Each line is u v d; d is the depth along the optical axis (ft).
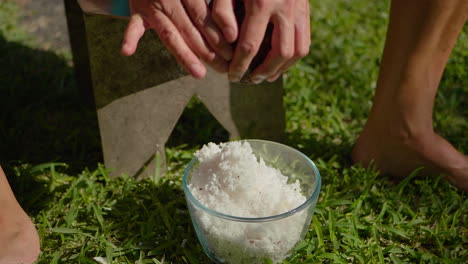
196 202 3.29
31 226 3.60
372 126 4.69
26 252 3.46
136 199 4.34
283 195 3.42
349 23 7.36
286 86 6.01
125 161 4.67
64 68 6.44
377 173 4.60
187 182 3.58
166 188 4.46
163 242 3.88
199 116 5.60
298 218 3.29
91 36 4.06
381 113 4.56
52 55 6.70
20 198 4.30
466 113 5.71
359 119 5.59
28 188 4.45
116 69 4.26
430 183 4.69
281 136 5.24
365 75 6.18
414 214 4.22
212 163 3.52
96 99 4.31
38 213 4.18
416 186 4.70
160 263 3.70
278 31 3.17
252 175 3.34
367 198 4.45
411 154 4.62
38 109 5.67
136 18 3.20
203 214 3.31
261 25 3.09
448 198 4.42
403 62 4.22
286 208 3.40
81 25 4.90
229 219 3.19
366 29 7.30
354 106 5.68
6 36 6.95
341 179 4.70
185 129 5.44
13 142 5.07
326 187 4.52
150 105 4.52
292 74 6.21
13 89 5.81
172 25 3.17
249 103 4.92
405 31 4.10
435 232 4.04
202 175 3.53
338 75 6.23
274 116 5.10
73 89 6.05
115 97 4.37
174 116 4.67
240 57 3.18
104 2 3.96
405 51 4.17
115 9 3.85
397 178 4.84
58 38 7.21
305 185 3.70
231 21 3.07
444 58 4.26
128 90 4.38
